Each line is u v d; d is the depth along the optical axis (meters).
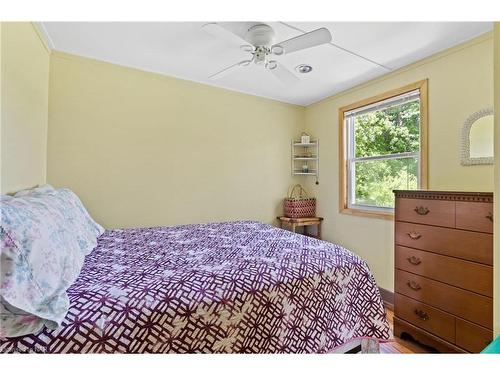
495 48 0.88
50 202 1.32
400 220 2.07
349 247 3.18
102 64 2.55
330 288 1.38
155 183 2.84
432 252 1.83
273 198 3.63
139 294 1.02
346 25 1.90
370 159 3.00
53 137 2.36
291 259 1.49
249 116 3.42
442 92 2.25
